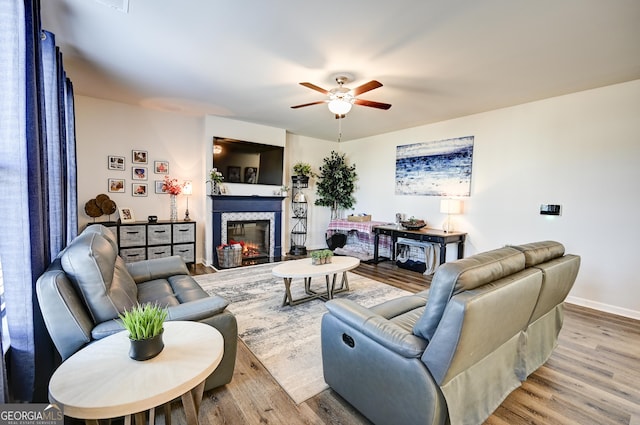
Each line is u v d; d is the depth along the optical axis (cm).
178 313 162
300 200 614
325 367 186
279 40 242
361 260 555
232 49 259
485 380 159
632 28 212
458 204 438
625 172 313
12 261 144
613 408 176
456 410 137
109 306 156
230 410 168
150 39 244
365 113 440
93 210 411
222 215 504
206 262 496
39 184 159
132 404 95
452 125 468
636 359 230
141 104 433
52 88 220
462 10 196
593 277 337
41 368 163
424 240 449
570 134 349
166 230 445
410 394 137
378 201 597
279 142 562
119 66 297
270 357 223
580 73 290
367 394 158
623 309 317
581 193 343
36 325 159
